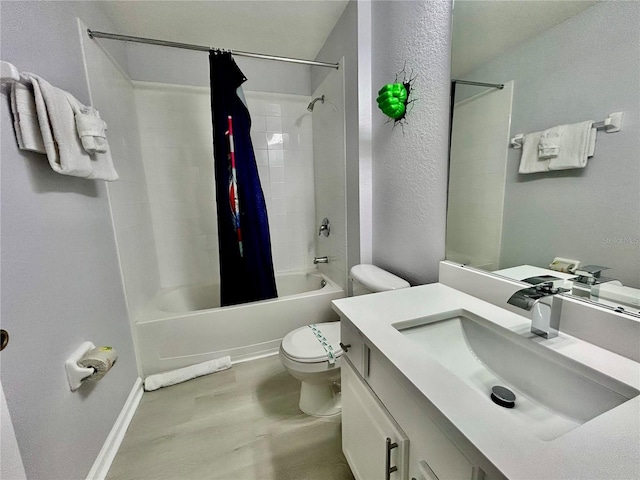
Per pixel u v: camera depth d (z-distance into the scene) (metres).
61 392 0.95
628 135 0.61
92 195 1.28
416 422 0.60
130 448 1.25
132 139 1.95
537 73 0.79
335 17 1.79
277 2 1.63
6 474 0.54
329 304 2.06
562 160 0.74
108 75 1.62
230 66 1.70
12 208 0.81
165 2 1.61
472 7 0.98
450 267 1.14
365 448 0.86
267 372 1.78
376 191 1.66
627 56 0.60
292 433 1.32
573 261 0.74
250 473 1.13
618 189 0.63
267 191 2.54
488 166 0.97
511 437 0.44
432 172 1.23
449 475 0.51
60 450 0.92
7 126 0.82
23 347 0.81
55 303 0.96
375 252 1.73
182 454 1.22
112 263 1.44
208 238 2.44
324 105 2.18
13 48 0.88
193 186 2.34
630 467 0.38
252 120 2.40
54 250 0.98
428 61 1.19
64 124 0.97
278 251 2.65
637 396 0.51
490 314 0.87
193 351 1.79
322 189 2.38
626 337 0.62
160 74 2.13
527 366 0.72
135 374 1.61
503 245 0.94
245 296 1.93
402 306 0.96
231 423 1.38
